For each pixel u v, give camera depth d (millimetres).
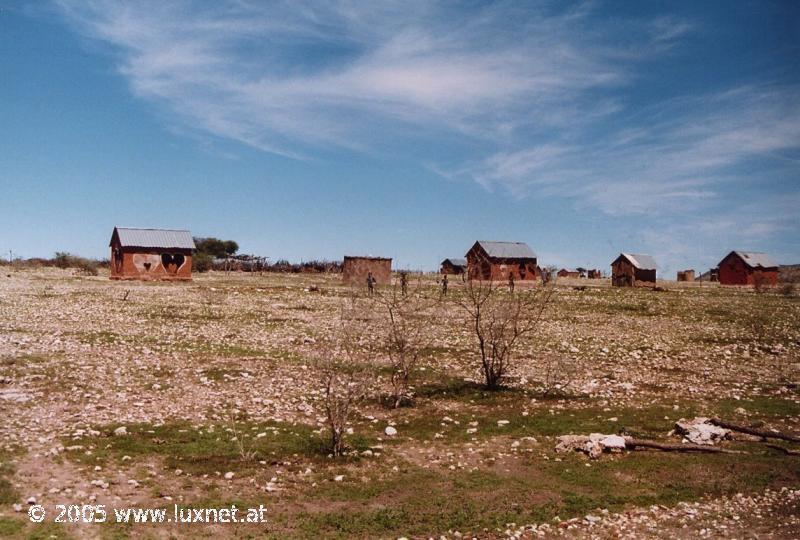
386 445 14812
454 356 26438
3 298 42750
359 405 18500
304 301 47750
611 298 56188
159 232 70188
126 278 67062
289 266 106875
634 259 81562
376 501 11523
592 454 14008
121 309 38719
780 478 12875
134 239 67938
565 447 14562
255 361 23828
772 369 25031
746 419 17375
